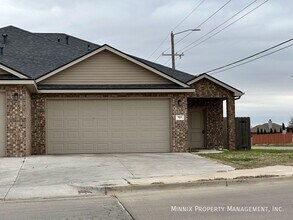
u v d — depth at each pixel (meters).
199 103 25.50
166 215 8.10
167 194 10.65
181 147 20.81
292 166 15.09
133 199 10.00
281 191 10.73
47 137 20.11
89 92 20.08
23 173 13.70
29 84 17.67
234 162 16.27
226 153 20.44
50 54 25.17
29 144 19.16
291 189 11.03
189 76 26.00
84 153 20.23
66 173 13.62
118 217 8.03
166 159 17.31
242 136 25.36
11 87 17.78
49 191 11.08
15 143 17.78
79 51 26.59
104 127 20.50
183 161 16.61
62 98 20.30
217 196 10.16
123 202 9.62
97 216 8.17
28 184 12.03
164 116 20.91
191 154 19.58
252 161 16.59
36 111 20.11
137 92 20.39
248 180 12.20
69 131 20.30
